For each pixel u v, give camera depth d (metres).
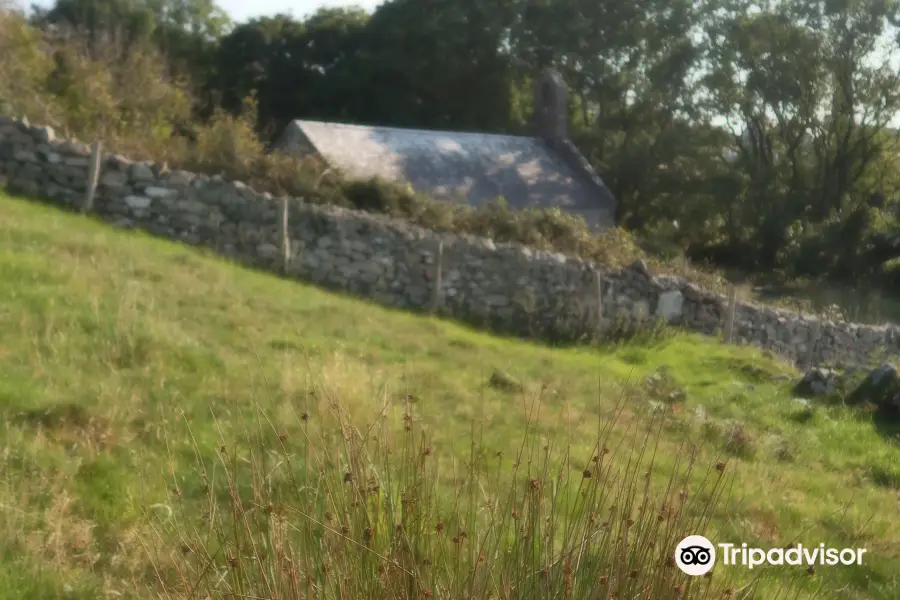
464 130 50.72
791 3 46.38
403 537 3.43
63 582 4.41
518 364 12.30
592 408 9.80
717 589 3.93
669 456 7.83
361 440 4.21
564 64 51.00
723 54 47.44
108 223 14.41
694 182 46.44
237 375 7.91
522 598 3.43
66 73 20.62
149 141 17.62
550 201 34.06
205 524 4.97
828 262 41.56
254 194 15.54
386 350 11.13
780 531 6.84
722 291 22.12
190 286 11.27
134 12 47.78
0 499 4.96
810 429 11.45
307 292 13.96
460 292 17.00
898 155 48.12
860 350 22.83
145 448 6.07
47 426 6.15
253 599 3.37
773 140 50.38
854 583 6.24
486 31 49.81
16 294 8.69
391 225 16.52
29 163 14.31
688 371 15.36
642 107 49.31
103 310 8.83
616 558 3.46
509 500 3.72
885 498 8.72
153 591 4.34
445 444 6.98
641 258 22.25
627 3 49.22
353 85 49.19
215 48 51.56
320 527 4.03
